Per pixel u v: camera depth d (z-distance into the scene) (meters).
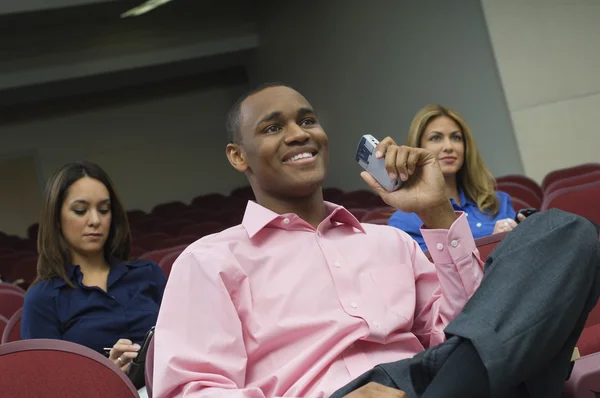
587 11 9.63
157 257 4.45
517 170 9.70
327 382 1.83
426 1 10.53
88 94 17.78
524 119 9.54
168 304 1.86
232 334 1.81
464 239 1.92
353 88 12.94
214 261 1.86
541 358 1.46
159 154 18.44
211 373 1.77
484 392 1.44
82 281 3.24
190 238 6.56
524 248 1.52
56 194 3.21
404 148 1.92
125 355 2.71
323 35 13.68
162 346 1.80
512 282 1.48
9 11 11.34
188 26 16.30
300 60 14.77
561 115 9.62
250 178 2.06
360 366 1.86
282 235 1.98
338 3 12.83
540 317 1.45
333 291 1.92
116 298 3.22
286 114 1.98
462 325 1.46
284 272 1.92
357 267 1.98
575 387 1.57
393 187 1.95
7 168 18.11
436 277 2.07
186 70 17.09
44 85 15.88
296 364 1.82
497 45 9.50
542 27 9.58
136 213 13.73
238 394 1.66
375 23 11.89
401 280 2.01
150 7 13.80
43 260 3.21
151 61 16.00
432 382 1.49
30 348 1.77
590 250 1.51
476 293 1.52
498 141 9.88
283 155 1.97
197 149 18.70
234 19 16.61
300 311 1.88
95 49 15.64
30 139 17.48
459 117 4.01
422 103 11.09
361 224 2.08
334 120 13.93
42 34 14.57
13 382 1.74
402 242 2.09
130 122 18.23
